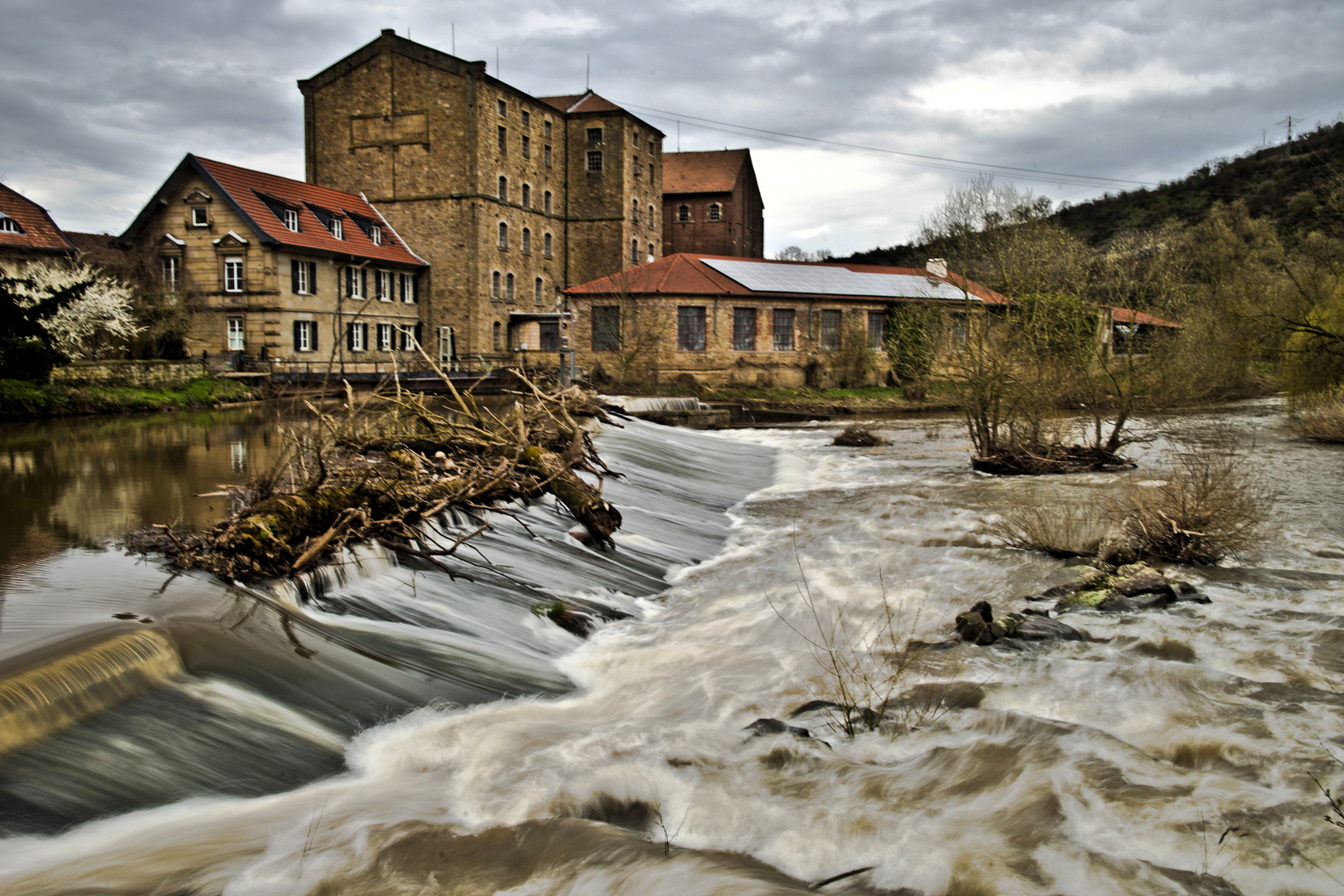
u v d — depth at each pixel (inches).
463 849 217.8
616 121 2706.7
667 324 1891.0
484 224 2306.8
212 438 904.9
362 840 218.7
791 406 1717.5
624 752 280.4
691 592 495.8
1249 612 416.8
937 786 255.0
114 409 1214.9
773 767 270.8
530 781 256.5
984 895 205.2
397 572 417.4
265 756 251.3
